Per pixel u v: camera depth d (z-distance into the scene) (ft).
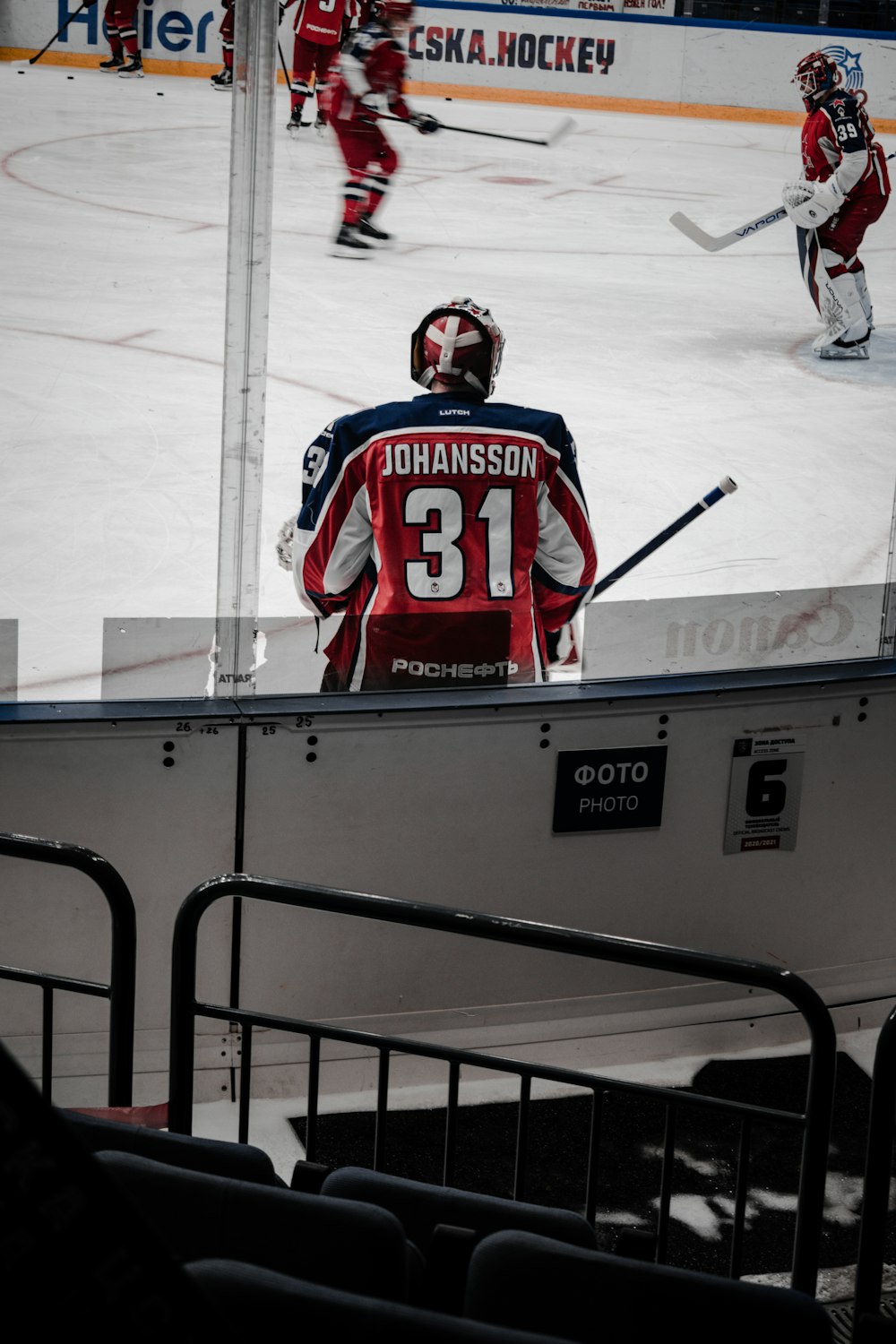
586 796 23.88
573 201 23.49
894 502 24.86
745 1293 10.12
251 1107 23.36
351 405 22.91
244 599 22.48
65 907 22.40
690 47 22.63
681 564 24.48
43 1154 5.39
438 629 23.57
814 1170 15.70
